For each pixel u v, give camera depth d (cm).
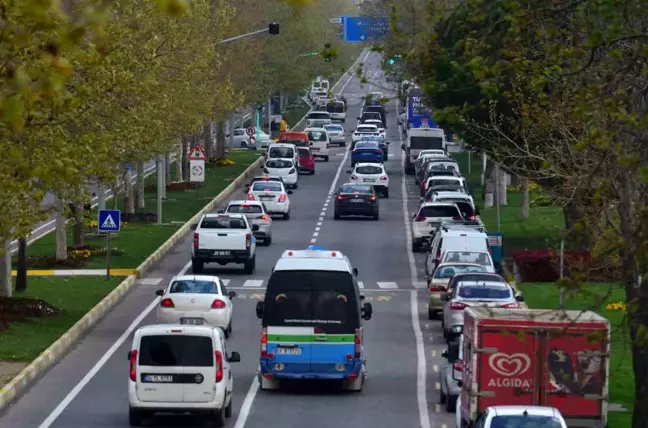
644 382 5072
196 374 6003
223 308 8650
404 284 11712
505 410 4616
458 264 9906
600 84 4353
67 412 6406
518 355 5538
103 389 7044
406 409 6612
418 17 5991
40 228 15312
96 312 9588
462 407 5806
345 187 16575
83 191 8962
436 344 8719
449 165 18675
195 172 16762
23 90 2095
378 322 9644
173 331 6009
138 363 6003
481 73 4147
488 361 5544
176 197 18612
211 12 17312
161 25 10325
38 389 7044
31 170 4697
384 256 13488
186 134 17262
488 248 10600
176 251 13825
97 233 14350
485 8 4353
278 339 6844
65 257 12162
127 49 8012
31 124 5606
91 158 7406
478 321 5541
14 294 10212
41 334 8450
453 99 8925
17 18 2648
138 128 8956
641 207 4375
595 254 4397
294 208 17875
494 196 17200
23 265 10362
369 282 11806
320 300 6856
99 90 7212
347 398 6900
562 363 5538
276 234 15112
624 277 4397
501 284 8569
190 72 12812
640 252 3791
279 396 6938
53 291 10494
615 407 6581
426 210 13750
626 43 4894
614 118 4162
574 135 7556
